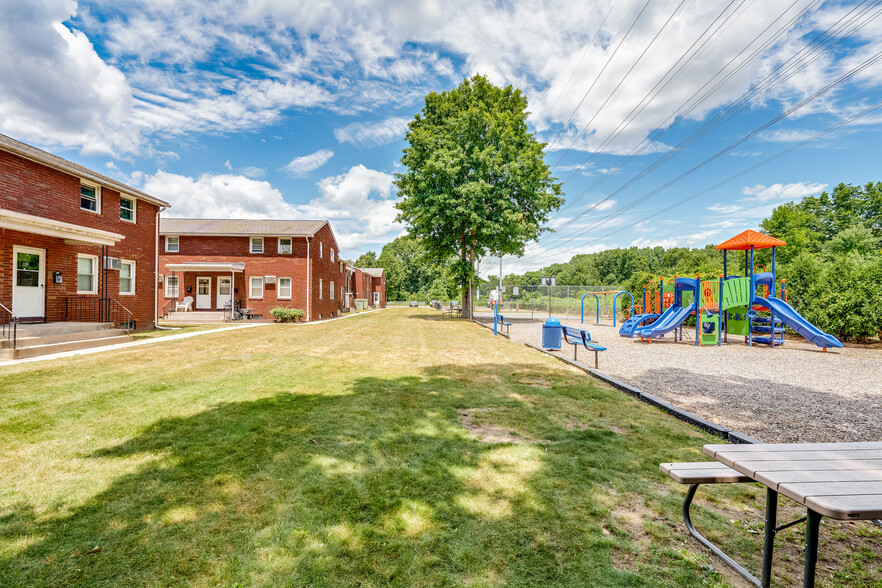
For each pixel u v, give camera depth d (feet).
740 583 6.85
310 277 82.07
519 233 82.17
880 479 6.40
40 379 22.30
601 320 92.43
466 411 17.04
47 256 39.78
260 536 8.05
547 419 15.94
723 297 46.32
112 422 15.03
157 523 8.48
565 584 6.77
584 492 10.03
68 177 42.57
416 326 67.82
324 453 12.30
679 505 9.49
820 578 7.02
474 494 9.88
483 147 80.48
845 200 141.69
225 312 75.31
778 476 6.50
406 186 91.97
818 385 23.39
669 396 20.44
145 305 55.57
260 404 17.66
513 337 51.65
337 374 24.63
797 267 53.57
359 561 7.32
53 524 8.41
